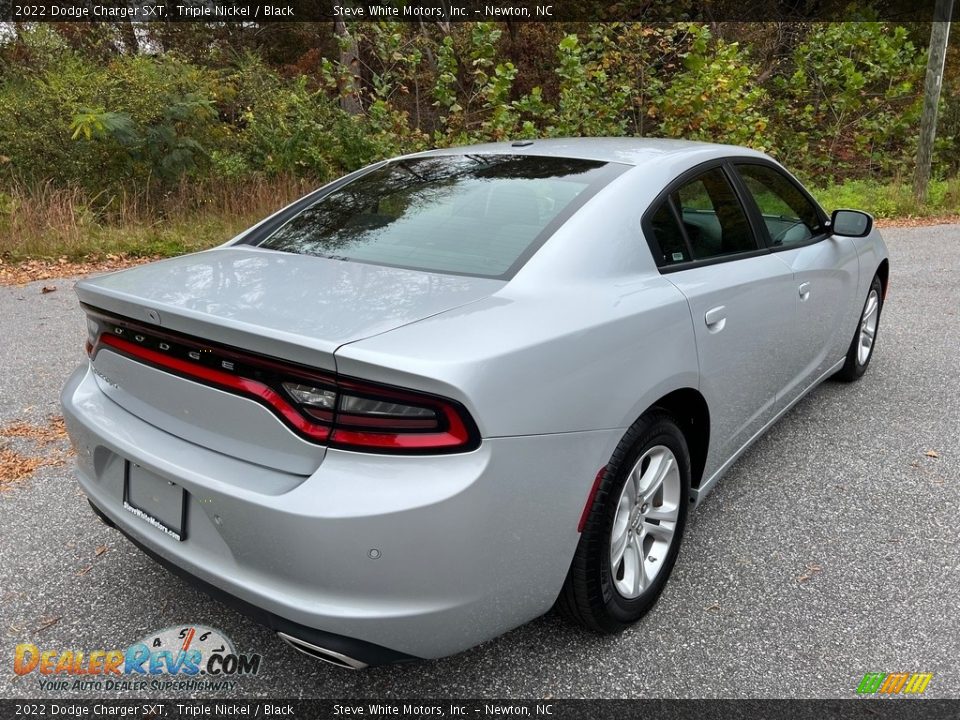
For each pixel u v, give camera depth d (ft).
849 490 10.78
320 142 39.83
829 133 51.67
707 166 9.57
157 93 36.73
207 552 6.29
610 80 41.93
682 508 8.29
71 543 9.30
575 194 8.19
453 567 5.76
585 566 6.84
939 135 52.13
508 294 6.73
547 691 7.01
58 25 49.52
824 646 7.57
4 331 18.40
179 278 7.24
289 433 5.82
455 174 9.36
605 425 6.67
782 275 10.08
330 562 5.60
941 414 13.52
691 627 7.88
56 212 29.78
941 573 8.77
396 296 6.59
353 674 7.27
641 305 7.32
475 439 5.65
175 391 6.51
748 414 9.94
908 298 22.16
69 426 7.53
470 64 45.11
